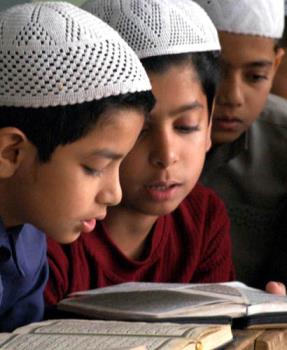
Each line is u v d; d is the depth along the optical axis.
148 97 1.84
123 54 1.81
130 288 2.04
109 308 1.94
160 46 2.28
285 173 3.19
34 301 2.06
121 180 2.33
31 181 1.81
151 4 2.32
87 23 1.81
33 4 1.86
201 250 2.62
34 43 1.76
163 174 2.31
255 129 3.21
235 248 3.20
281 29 3.10
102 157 1.80
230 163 3.18
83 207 1.83
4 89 1.77
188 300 1.93
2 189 1.84
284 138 3.19
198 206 2.64
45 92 1.76
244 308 1.90
